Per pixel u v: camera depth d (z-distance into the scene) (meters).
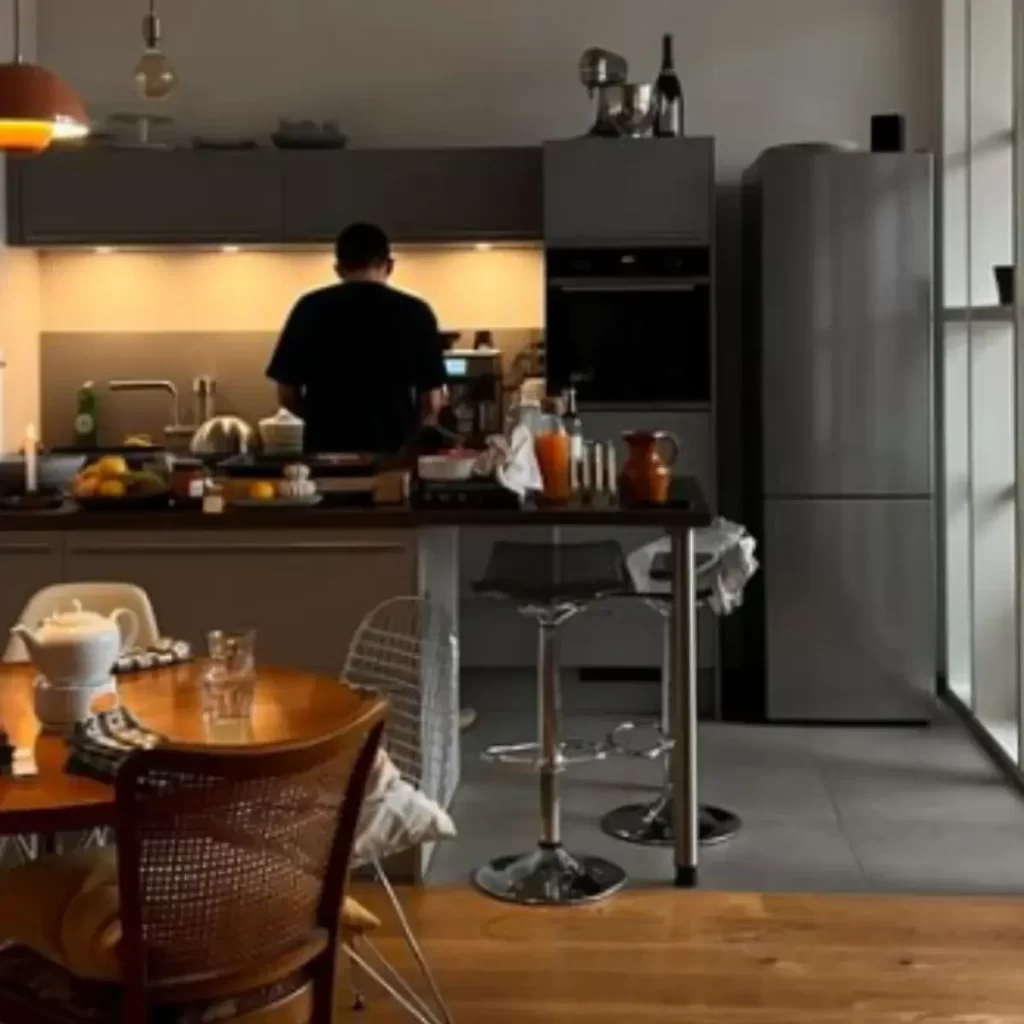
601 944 3.66
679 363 5.94
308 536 4.11
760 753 5.48
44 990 2.32
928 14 6.38
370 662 3.71
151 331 6.79
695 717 4.07
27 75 3.75
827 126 6.44
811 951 3.61
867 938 3.68
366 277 5.67
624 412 5.94
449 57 6.56
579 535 6.09
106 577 4.15
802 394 5.86
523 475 4.09
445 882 4.11
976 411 5.74
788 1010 3.29
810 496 5.89
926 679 5.90
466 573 6.14
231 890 2.22
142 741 2.40
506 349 6.69
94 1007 2.26
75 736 2.44
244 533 4.12
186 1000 2.21
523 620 6.14
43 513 4.08
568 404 4.61
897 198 5.79
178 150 6.26
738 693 6.47
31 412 6.68
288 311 6.75
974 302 5.77
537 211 6.20
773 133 6.46
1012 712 5.36
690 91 6.48
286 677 2.98
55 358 6.80
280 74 6.61
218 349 6.78
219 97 6.63
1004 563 5.41
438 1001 3.19
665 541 4.59
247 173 6.25
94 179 6.27
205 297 6.77
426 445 5.73
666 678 4.62
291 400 5.73
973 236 5.81
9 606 4.16
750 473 6.29
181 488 4.16
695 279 5.89
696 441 5.94
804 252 5.83
